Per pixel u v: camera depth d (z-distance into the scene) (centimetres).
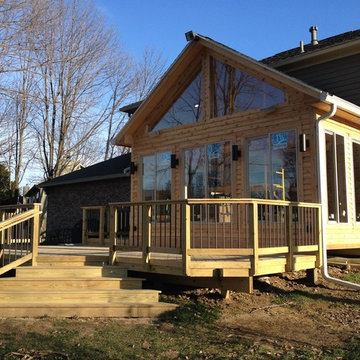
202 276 670
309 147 904
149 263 726
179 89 1184
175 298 721
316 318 650
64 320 610
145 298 679
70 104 2766
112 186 1867
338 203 955
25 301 650
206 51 1130
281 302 721
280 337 557
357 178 1041
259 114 1000
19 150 2867
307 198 898
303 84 871
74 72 2691
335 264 1027
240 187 1019
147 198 1230
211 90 1116
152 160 1231
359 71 1162
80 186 2030
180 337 550
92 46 2680
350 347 517
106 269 749
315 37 1506
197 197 1107
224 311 662
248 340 541
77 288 696
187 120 1162
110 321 616
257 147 1005
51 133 2839
